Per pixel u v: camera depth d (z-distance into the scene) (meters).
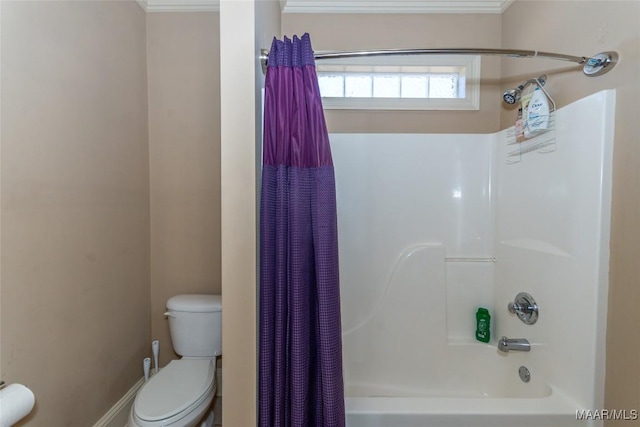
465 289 1.74
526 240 1.42
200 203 1.94
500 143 1.65
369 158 1.76
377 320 1.72
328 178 1.01
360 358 1.71
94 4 1.47
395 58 1.79
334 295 1.01
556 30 1.31
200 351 1.71
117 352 1.65
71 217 1.35
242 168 0.94
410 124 1.81
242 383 0.97
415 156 1.76
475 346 1.66
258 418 0.99
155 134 1.92
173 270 1.95
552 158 1.23
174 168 1.93
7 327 1.09
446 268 1.75
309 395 1.02
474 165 1.75
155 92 1.91
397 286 1.72
